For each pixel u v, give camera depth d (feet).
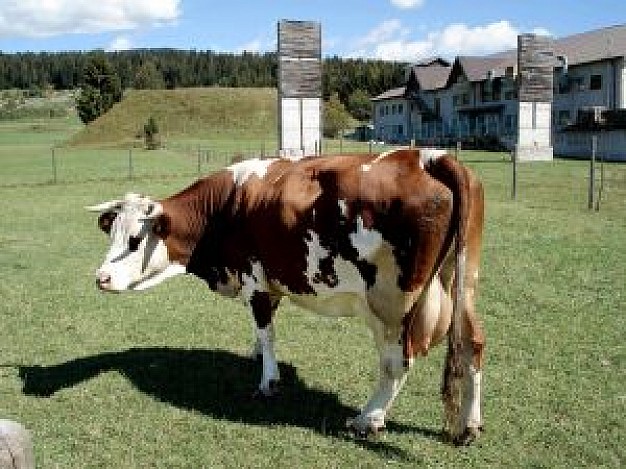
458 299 18.01
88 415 22.58
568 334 29.63
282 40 115.44
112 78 372.99
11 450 10.07
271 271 22.15
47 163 167.53
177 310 35.14
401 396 23.57
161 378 25.76
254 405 23.13
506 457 19.38
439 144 225.15
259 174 22.84
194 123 297.53
